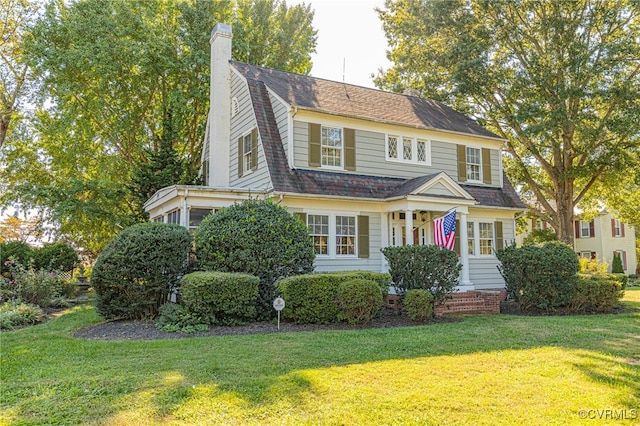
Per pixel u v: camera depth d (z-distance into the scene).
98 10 19.77
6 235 27.77
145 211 18.30
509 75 19.91
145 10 20.86
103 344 7.68
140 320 10.27
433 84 22.75
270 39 25.58
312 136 14.10
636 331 8.99
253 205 11.33
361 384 5.16
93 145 22.55
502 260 13.52
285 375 5.48
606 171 20.69
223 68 17.16
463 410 4.41
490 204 16.67
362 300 9.81
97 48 19.34
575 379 5.43
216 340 7.88
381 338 8.08
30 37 20.41
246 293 9.72
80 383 5.26
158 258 10.22
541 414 4.32
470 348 7.18
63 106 20.72
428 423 4.09
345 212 14.13
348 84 18.09
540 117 18.80
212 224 10.88
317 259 13.47
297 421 4.12
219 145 16.72
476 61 19.31
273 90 14.86
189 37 21.19
